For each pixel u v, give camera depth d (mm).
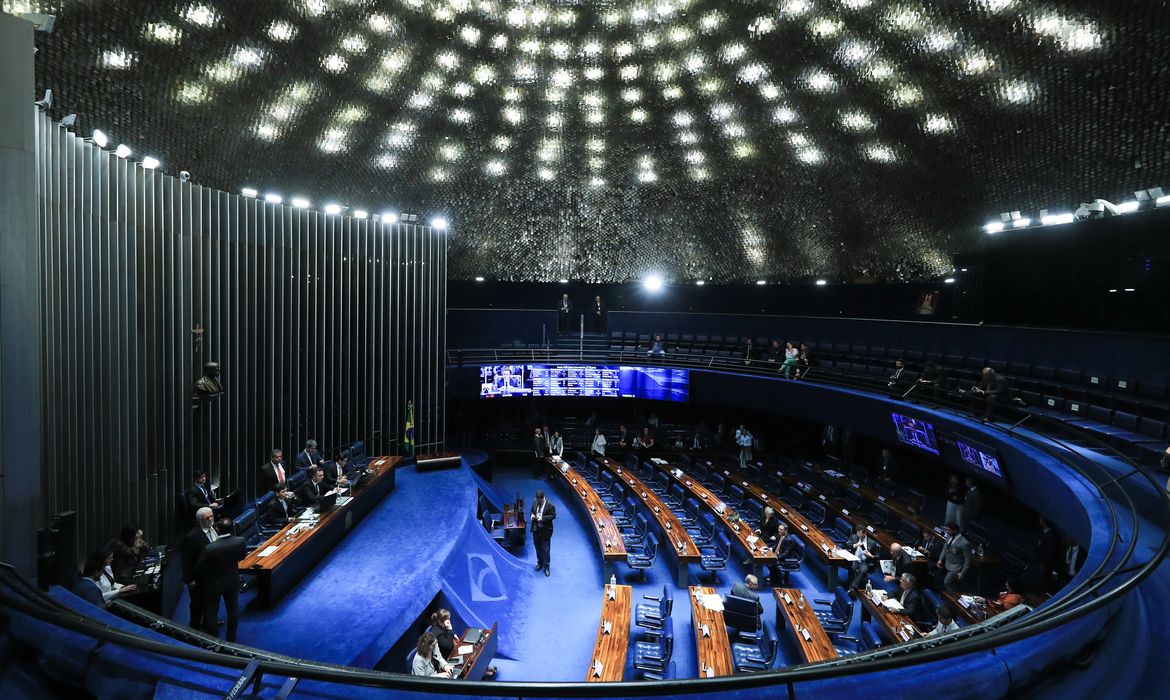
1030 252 18391
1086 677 4914
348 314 20031
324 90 18672
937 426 16062
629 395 26859
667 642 11586
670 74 22500
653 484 23156
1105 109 14039
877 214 22484
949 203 20000
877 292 26484
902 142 19281
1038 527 17562
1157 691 5164
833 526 18406
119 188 11383
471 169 25172
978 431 14484
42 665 4789
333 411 19641
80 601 6043
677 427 28594
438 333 22859
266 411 16828
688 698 4168
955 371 18141
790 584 16156
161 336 12672
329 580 12438
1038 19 13547
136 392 11844
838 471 22250
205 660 4266
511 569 16109
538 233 28250
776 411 23250
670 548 17594
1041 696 4684
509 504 21484
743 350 26469
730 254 28016
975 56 15359
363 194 23281
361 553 13750
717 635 11891
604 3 20578
